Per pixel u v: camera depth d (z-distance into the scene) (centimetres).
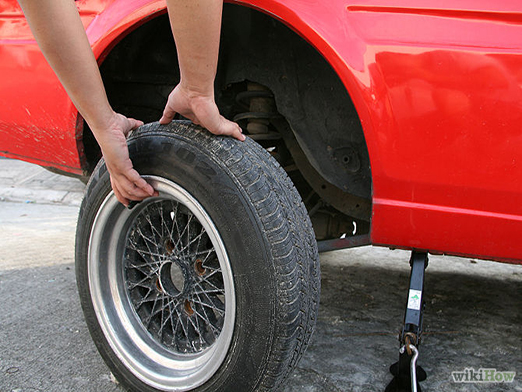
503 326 197
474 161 111
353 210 181
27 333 184
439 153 113
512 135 107
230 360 112
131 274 143
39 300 221
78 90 99
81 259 140
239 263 109
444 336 186
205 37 90
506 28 106
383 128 116
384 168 119
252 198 108
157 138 121
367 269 282
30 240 359
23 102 161
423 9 111
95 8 147
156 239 136
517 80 105
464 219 116
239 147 115
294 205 120
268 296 106
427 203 119
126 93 182
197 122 114
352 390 145
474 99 108
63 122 155
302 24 119
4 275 259
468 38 108
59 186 655
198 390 118
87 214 136
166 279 137
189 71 98
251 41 153
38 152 174
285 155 202
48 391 143
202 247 126
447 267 290
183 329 134
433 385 149
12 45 159
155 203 131
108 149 109
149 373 129
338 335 186
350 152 149
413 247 126
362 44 115
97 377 152
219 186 110
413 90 112
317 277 123
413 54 111
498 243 115
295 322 108
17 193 628
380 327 194
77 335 183
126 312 140
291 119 152
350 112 146
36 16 87
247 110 184
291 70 150
